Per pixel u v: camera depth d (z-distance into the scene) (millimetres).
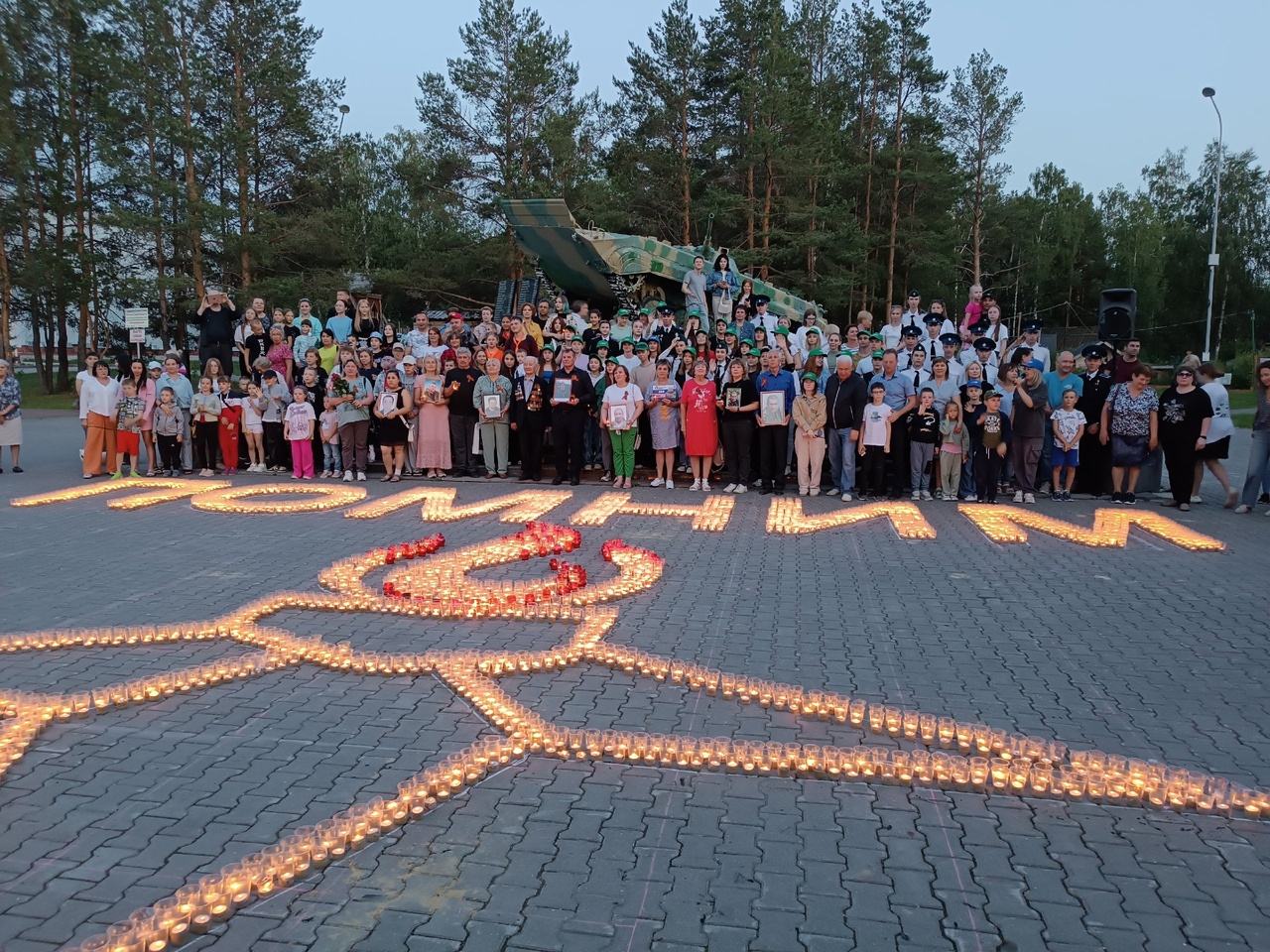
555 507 12359
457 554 9219
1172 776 4555
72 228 40281
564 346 14914
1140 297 68000
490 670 6145
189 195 36094
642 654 6395
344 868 3861
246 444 16641
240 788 4531
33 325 40906
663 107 42094
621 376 14039
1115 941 3402
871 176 49906
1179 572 9070
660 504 12711
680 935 3418
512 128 42094
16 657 6383
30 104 32531
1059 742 5094
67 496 13102
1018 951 3342
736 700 5730
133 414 15336
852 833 4160
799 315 23062
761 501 13156
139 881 3770
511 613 7426
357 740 5094
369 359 15602
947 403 13484
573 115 42219
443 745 5035
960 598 8078
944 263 49500
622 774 4723
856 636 6980
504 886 3729
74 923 3488
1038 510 12609
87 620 7211
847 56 53906
